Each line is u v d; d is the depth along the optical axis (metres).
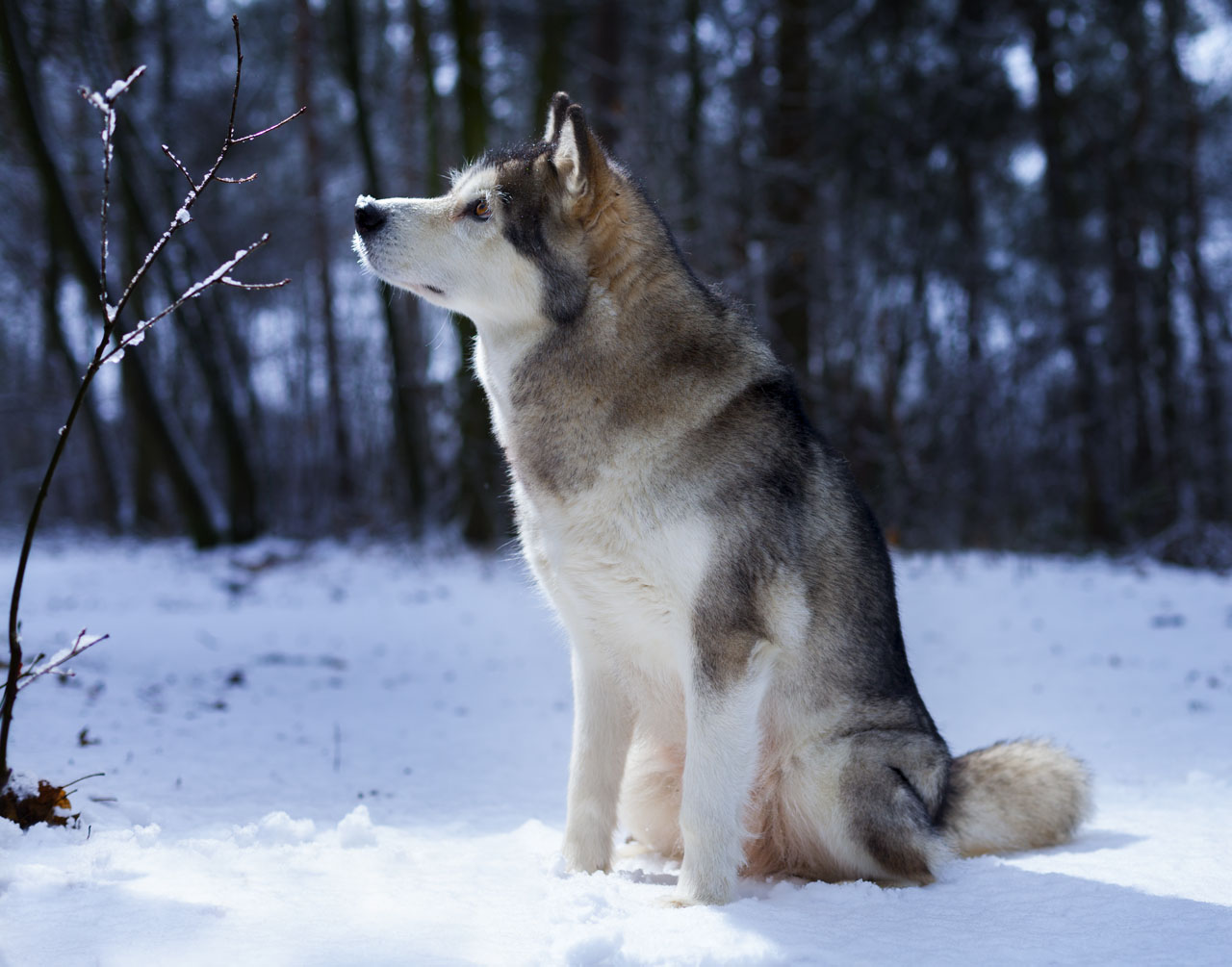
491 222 3.08
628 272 3.07
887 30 17.55
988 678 7.06
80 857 2.81
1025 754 3.56
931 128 18.44
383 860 3.09
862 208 19.66
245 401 23.75
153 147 18.97
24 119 15.27
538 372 3.10
